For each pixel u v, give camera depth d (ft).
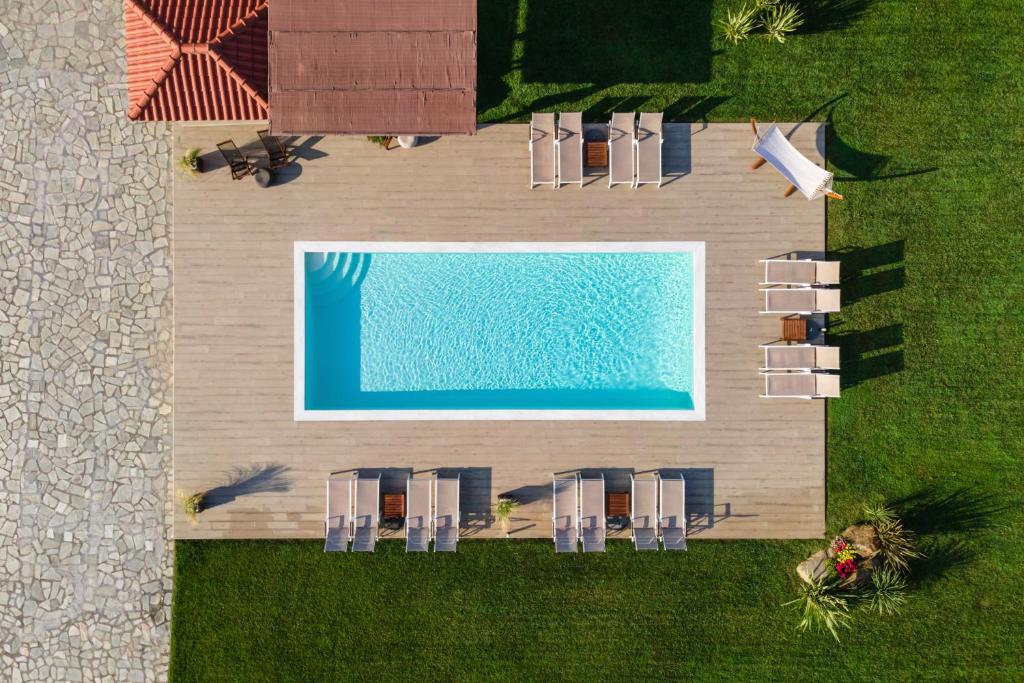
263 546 38.93
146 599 39.04
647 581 39.22
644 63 39.58
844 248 39.73
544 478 39.47
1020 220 39.68
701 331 39.55
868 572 38.50
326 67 34.42
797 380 37.78
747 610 39.19
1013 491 39.55
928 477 39.63
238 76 33.86
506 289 40.73
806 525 39.34
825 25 39.52
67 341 39.60
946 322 39.58
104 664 38.81
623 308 40.63
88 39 39.65
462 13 34.50
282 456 39.06
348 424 39.22
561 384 40.68
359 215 39.34
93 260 39.63
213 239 39.01
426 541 37.81
